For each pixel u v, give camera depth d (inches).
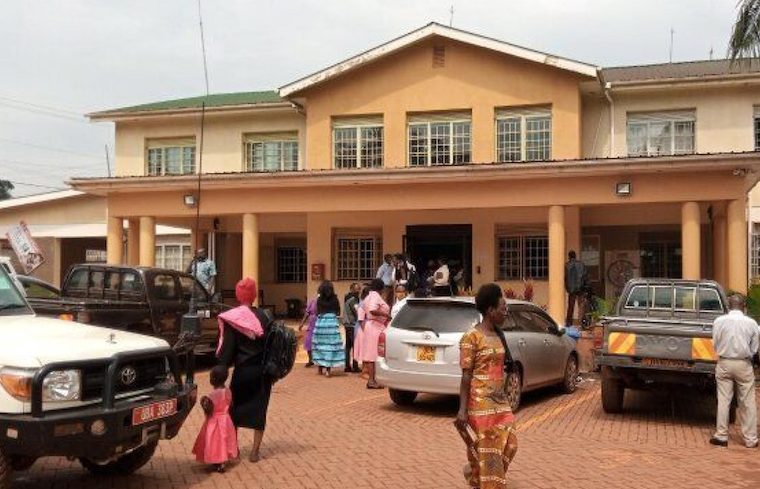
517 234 837.8
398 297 601.0
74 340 243.3
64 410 226.4
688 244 658.2
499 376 238.5
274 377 301.7
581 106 837.2
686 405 469.7
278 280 1038.4
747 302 561.9
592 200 684.7
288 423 394.6
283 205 763.4
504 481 231.9
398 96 844.0
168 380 266.4
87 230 1101.7
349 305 596.7
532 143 810.8
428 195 729.0
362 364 568.1
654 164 650.2
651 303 459.8
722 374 361.1
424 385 415.8
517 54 792.3
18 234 664.4
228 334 297.7
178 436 361.1
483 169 693.9
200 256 717.3
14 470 244.1
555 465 311.4
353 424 393.1
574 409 449.7
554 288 690.8
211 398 293.6
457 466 305.3
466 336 238.8
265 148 943.7
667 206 823.1
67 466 302.7
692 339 392.5
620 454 333.7
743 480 292.5
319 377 565.9
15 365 222.5
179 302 577.3
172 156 969.5
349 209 748.6
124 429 234.5
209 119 953.5
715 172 653.3
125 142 978.1
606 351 410.9
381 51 829.8
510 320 449.7
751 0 490.6
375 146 855.1
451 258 864.3
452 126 834.8
